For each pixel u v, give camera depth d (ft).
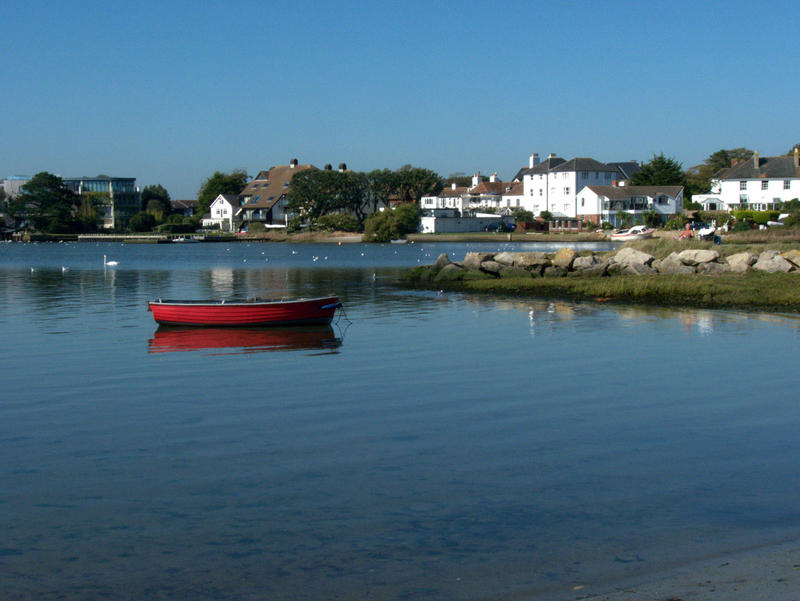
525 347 93.86
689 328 108.06
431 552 36.06
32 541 37.88
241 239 522.88
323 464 49.32
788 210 398.62
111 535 38.52
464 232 493.36
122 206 635.66
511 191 540.93
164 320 114.62
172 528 39.34
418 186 570.87
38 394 69.77
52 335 106.42
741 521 39.11
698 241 220.64
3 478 46.98
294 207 538.88
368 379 75.61
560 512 40.83
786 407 63.77
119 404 65.77
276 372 79.51
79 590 32.89
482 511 41.14
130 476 47.24
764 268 173.37
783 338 98.63
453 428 57.52
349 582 33.22
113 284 197.36
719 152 629.51
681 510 40.86
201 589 32.86
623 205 475.72
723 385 72.13
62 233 565.94
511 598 31.35
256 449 52.60
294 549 36.65
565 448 52.42
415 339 100.78
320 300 112.27
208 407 64.49
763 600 30.04
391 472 47.67
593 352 90.02
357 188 542.57
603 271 181.88
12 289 181.16
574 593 31.48
